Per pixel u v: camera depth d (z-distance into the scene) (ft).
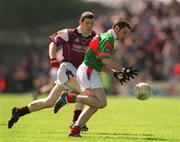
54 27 403.34
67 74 109.60
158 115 155.94
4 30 422.41
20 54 382.01
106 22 330.34
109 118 144.77
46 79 300.81
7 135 103.81
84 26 107.96
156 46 314.55
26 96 270.05
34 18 433.07
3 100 221.05
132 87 281.13
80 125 100.27
